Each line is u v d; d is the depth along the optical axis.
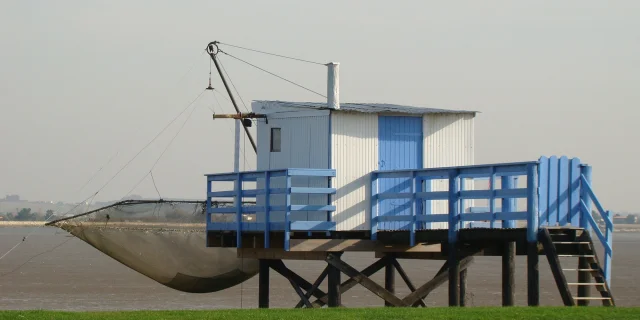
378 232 39.41
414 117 41.38
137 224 42.78
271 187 42.12
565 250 33.62
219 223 41.72
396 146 40.91
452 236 35.34
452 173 35.50
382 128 40.62
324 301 41.84
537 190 32.59
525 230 32.94
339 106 41.09
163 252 43.25
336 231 39.22
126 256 42.69
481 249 36.00
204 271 44.22
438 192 36.22
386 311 31.77
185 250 43.50
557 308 31.09
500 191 33.69
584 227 33.81
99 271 103.38
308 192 37.78
